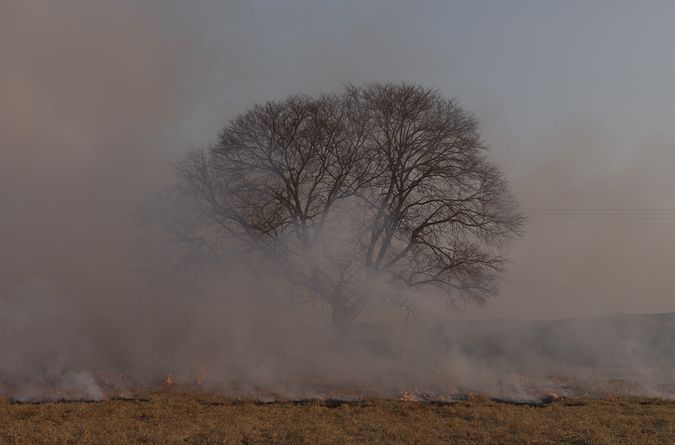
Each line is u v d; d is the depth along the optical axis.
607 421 14.13
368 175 28.91
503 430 13.27
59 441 11.37
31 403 15.98
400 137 29.20
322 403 17.14
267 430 12.80
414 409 15.89
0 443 11.11
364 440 12.33
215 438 11.86
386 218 28.95
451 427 13.62
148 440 11.65
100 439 11.58
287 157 28.88
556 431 13.02
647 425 13.80
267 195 29.03
